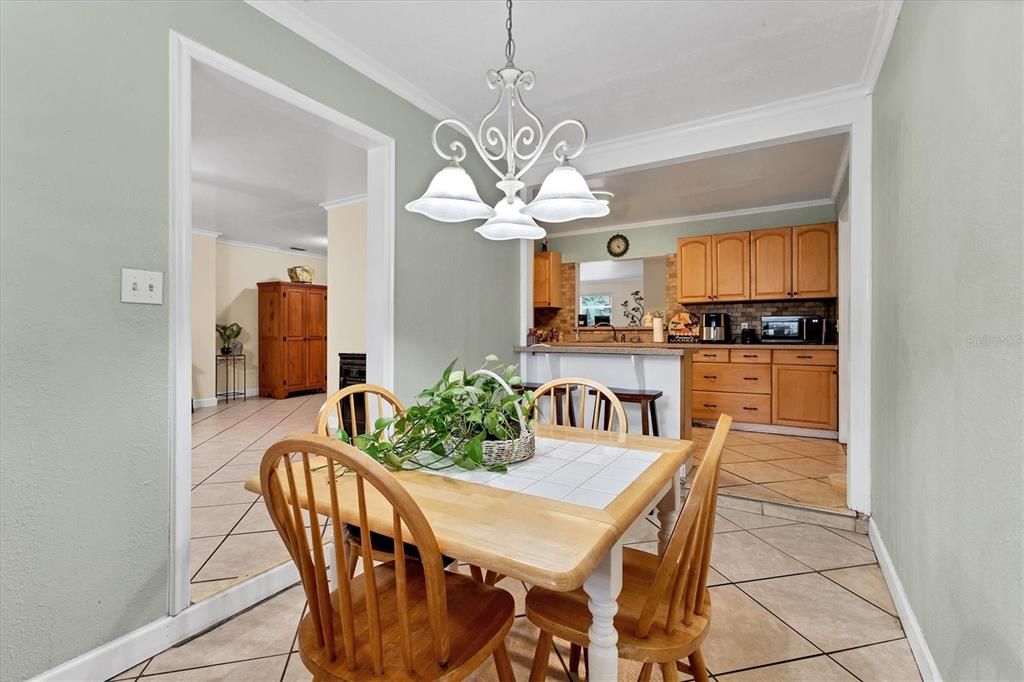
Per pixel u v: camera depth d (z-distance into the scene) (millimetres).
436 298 2982
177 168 1679
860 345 2609
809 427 4758
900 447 1876
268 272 7727
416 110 2785
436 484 1277
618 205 5285
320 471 1420
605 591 1032
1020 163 931
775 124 2865
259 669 1571
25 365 1355
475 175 3334
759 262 5227
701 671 1240
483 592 1278
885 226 2160
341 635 1113
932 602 1454
